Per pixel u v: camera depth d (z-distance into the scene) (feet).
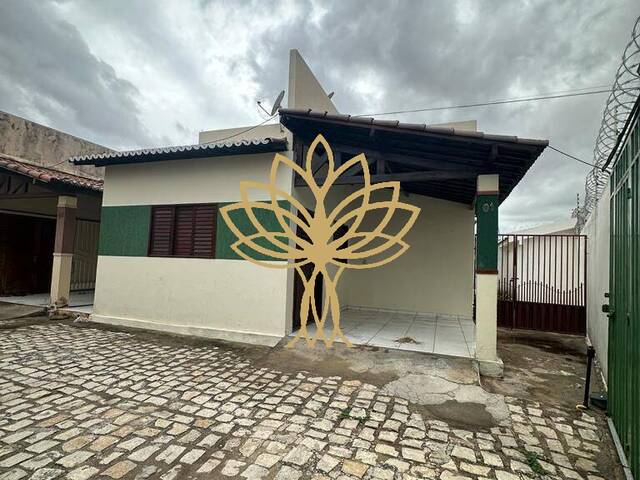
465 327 21.27
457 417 10.43
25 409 10.13
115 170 21.68
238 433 9.15
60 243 23.58
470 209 25.63
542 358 17.33
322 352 15.60
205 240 19.35
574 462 8.35
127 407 10.44
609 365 11.06
